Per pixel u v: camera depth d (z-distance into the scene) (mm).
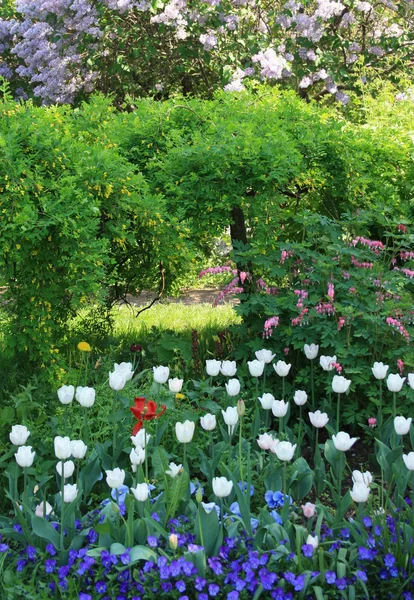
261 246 4590
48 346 4277
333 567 2594
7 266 4113
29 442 3430
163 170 4789
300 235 5148
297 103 5500
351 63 10164
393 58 10438
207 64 9328
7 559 2816
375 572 2627
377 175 5230
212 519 2633
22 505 2861
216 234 4684
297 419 4379
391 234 4426
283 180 4613
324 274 4336
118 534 2697
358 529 2809
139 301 8047
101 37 9430
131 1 8773
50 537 2725
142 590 2525
